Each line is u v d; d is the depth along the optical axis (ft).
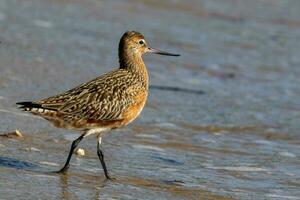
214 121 55.83
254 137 52.80
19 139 44.60
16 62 62.75
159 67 70.95
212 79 69.46
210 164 45.16
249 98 64.34
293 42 87.04
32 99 53.16
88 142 46.24
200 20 91.50
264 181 42.75
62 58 66.69
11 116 48.49
